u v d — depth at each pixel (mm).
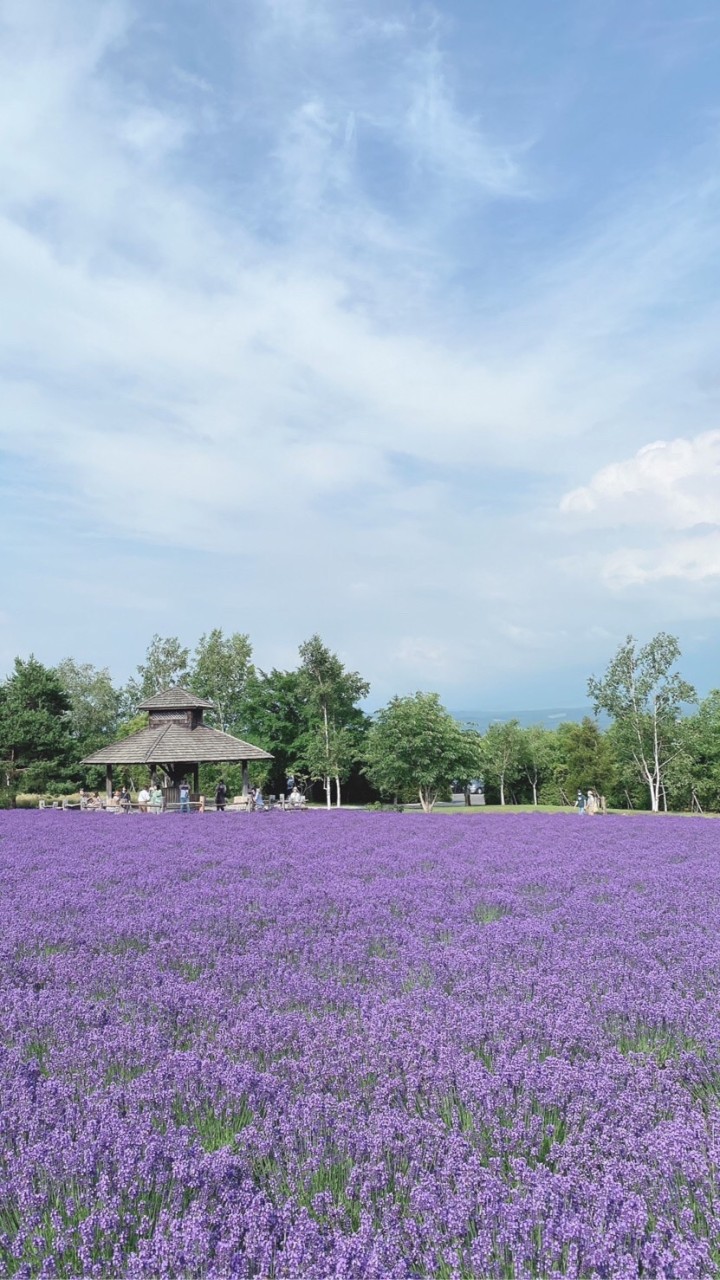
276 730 67125
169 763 41250
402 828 24328
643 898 10664
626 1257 3113
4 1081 4895
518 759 73000
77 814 33719
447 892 11234
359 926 9016
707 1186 3721
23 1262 3299
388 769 43438
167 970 7410
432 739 41969
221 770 57344
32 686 60469
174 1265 3172
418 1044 5332
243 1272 3150
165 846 18891
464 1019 5805
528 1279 3076
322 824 26531
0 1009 6266
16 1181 3766
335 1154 4098
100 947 8328
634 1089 4742
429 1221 3428
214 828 24875
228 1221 3436
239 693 73062
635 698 51406
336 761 57250
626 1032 5848
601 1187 3650
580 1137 4141
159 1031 5727
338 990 6617
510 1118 4488
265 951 7895
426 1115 4488
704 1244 3273
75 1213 3699
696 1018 5820
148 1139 4078
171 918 9602
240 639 74500
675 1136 4039
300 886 11977
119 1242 3412
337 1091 4855
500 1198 3598
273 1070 5070
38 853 17531
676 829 23266
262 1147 4082
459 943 8219
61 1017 6047
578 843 18781
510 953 7688
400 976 7008
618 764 57125
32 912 10219
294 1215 3531
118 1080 5172
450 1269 3238
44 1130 4352
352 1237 3311
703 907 10102
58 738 57188
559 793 71000
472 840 19812
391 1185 3887
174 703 39844
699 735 55875
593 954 7602
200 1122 4586
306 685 61844
